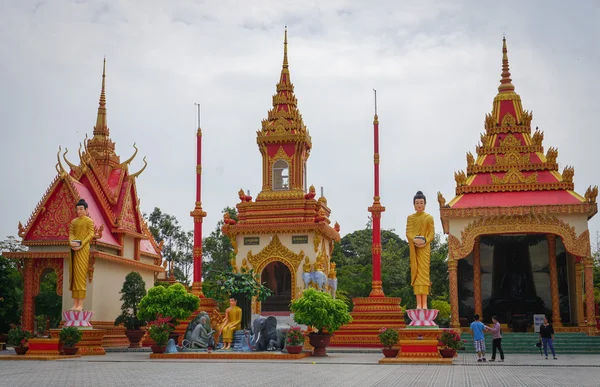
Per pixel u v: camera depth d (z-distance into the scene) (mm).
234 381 20984
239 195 44844
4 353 38750
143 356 36031
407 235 31969
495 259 48406
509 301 47750
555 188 42906
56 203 46594
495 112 46562
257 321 34750
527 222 41719
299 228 42219
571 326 44062
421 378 22188
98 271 45906
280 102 46125
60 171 46594
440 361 29109
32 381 21375
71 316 36781
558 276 46969
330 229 43938
